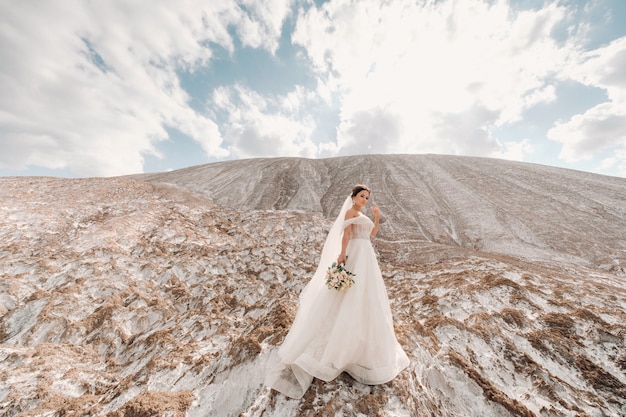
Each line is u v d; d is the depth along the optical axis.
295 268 15.48
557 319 7.25
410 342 5.36
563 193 31.19
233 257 15.86
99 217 18.73
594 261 18.50
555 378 5.24
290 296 11.09
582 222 24.50
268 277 13.90
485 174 38.41
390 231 25.30
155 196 25.61
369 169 44.22
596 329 6.51
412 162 46.12
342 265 3.84
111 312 9.36
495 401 4.46
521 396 4.95
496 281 9.72
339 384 3.64
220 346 6.29
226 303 11.34
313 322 3.71
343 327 3.54
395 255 20.00
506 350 6.09
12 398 5.04
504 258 17.97
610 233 22.33
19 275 10.74
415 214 28.66
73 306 9.52
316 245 20.94
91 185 24.47
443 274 14.38
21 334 8.34
